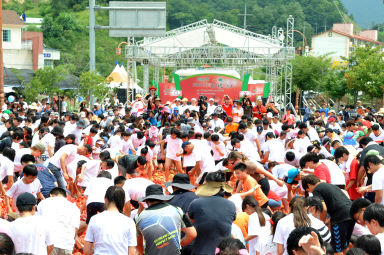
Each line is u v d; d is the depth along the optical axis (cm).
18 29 5622
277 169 1119
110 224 645
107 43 9144
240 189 992
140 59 3641
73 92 3916
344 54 9925
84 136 1524
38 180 916
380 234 604
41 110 2403
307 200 732
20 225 662
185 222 694
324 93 5550
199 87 3228
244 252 512
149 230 671
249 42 3816
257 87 3484
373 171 891
